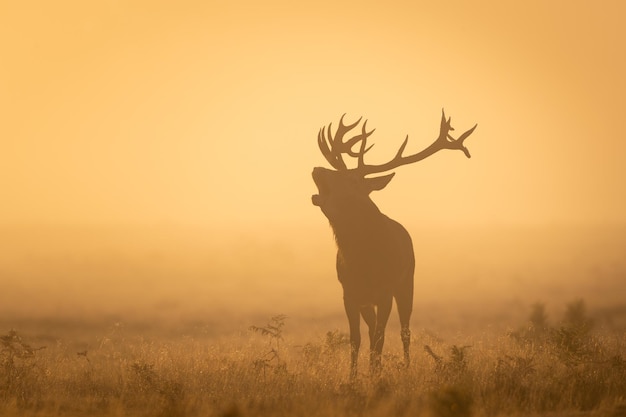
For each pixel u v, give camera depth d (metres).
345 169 47.16
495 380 39.25
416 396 37.59
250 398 38.56
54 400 38.78
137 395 39.69
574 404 37.25
